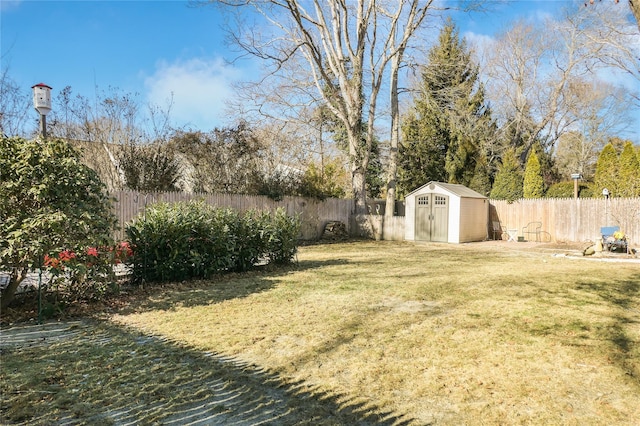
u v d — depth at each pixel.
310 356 4.04
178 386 3.36
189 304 6.16
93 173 5.92
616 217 16.36
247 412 2.93
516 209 19.14
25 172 5.09
